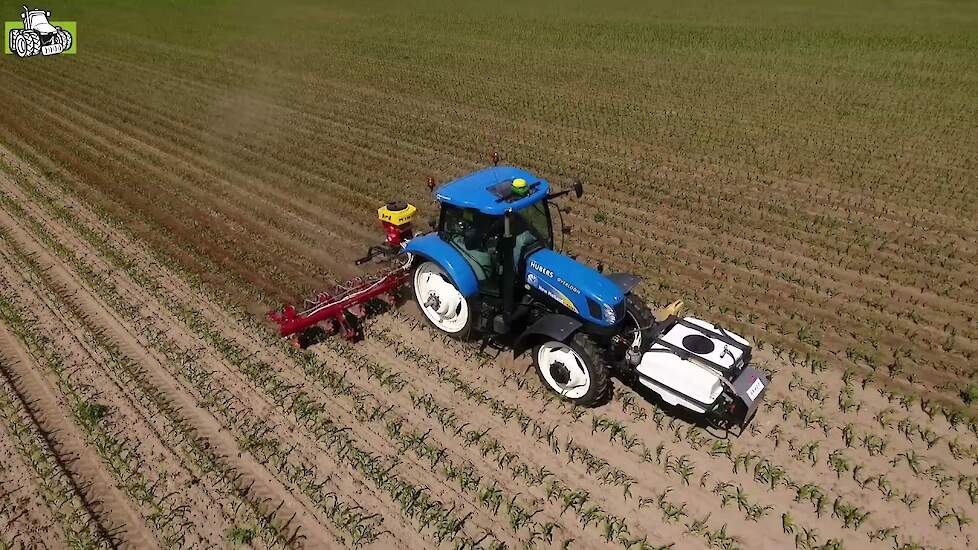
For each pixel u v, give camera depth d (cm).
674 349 657
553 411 716
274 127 1731
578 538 580
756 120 1720
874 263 1009
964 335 832
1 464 671
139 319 893
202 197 1290
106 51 2734
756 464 642
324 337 842
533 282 728
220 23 3406
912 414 701
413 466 654
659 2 4031
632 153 1500
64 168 1442
